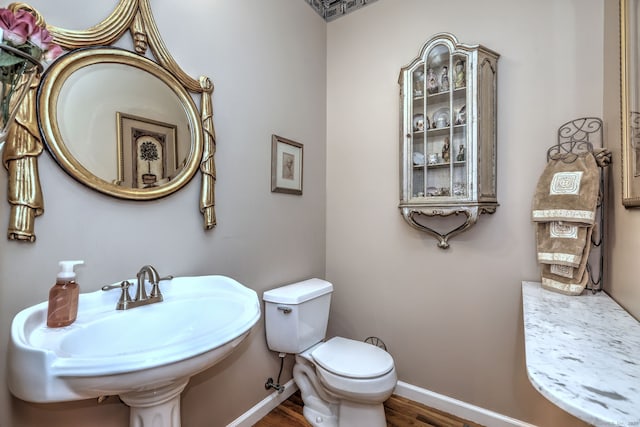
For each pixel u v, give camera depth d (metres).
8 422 0.84
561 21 1.47
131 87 1.11
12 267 0.84
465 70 1.58
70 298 0.87
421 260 1.84
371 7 2.05
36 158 0.88
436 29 1.80
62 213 0.94
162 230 1.21
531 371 0.65
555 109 1.48
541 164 1.51
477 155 1.53
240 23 1.55
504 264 1.60
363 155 2.07
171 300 1.12
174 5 1.25
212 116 1.38
